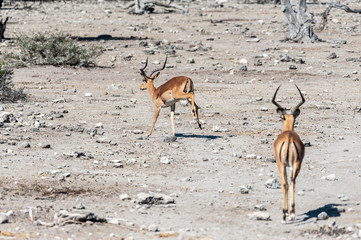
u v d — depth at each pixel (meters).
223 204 38.50
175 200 39.25
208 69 102.81
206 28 157.25
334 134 60.94
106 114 69.12
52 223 33.16
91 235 31.38
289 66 103.56
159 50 120.38
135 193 40.59
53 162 47.69
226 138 58.12
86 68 100.94
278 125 65.12
